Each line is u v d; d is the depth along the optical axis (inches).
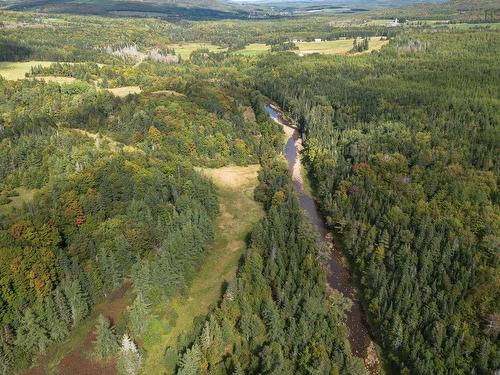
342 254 5885.8
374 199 6186.0
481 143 7411.4
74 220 5039.4
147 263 4630.9
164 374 4013.3
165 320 4505.4
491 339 4074.8
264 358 3878.0
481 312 4259.4
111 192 5487.2
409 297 4510.3
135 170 6018.7
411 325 4345.5
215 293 4970.5
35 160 6200.8
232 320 4421.8
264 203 6889.8
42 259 4345.5
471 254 4778.5
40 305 4079.7
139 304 4229.8
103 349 4035.4
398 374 4212.6
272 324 4271.7
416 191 6112.2
